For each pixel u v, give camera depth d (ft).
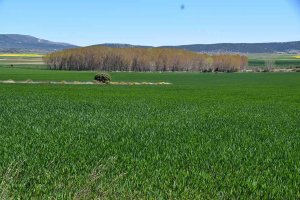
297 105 132.57
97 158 43.96
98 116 86.38
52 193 31.45
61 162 41.68
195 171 39.04
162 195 31.55
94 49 542.16
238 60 565.53
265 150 52.29
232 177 37.35
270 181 36.35
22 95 146.51
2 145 50.26
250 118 90.94
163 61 547.90
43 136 58.39
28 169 38.42
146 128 70.03
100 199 30.35
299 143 58.70
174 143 55.21
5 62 626.23
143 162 42.24
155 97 157.58
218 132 67.77
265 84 296.71
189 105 123.44
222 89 233.14
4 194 29.27
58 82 256.73
